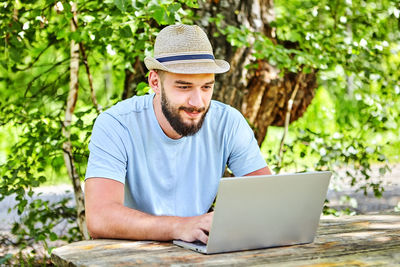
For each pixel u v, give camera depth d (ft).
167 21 10.58
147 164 7.68
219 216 5.73
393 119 16.08
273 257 5.72
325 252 5.93
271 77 14.24
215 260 5.58
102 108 12.41
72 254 5.81
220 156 8.11
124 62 13.24
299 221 6.23
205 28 13.84
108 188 7.07
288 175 5.95
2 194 12.05
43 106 14.10
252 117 14.49
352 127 15.90
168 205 7.80
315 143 14.56
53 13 13.33
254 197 5.84
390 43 16.38
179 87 6.98
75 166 13.26
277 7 16.25
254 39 14.05
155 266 5.34
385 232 6.91
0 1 11.92
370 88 15.93
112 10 12.01
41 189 22.16
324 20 15.38
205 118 8.00
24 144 12.42
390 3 14.90
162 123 7.61
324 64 13.92
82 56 13.50
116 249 6.03
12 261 14.19
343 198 16.20
